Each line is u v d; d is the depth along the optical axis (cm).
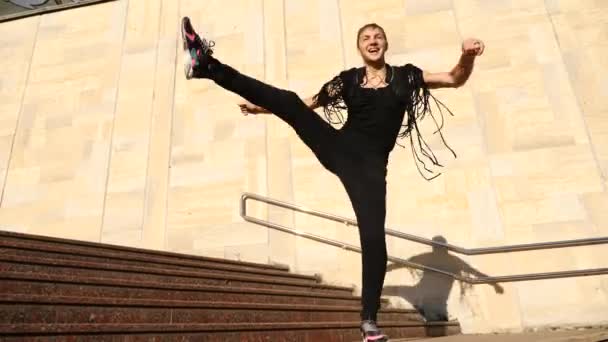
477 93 573
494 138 546
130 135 661
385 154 190
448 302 493
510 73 575
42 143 679
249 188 598
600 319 449
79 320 203
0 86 729
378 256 173
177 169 627
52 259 261
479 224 512
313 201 572
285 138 615
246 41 683
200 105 662
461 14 621
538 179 518
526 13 604
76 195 635
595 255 473
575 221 491
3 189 655
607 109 534
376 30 206
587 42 573
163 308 232
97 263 282
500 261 493
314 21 668
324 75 634
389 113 189
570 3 598
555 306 464
